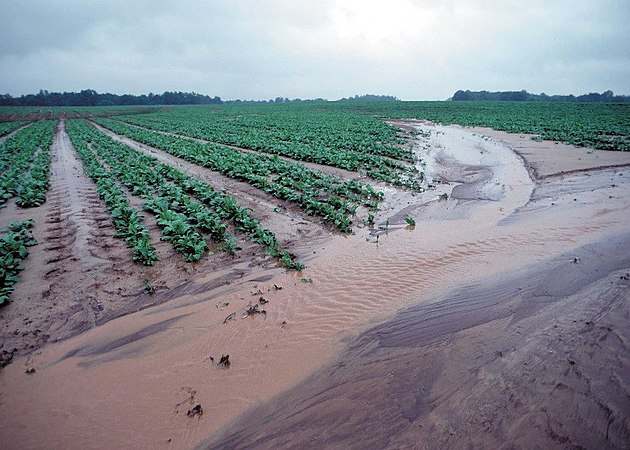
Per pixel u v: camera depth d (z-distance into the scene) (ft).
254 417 14.21
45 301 22.52
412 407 13.53
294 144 82.89
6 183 47.39
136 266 26.99
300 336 19.02
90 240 31.63
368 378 15.53
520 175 56.03
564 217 34.50
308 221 36.96
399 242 31.45
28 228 34.68
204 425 14.02
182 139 102.63
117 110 307.17
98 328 20.13
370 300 22.20
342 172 59.00
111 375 16.72
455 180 55.31
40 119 209.97
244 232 33.50
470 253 27.94
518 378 14.07
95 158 72.38
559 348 15.35
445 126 137.49
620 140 78.13
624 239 26.99
